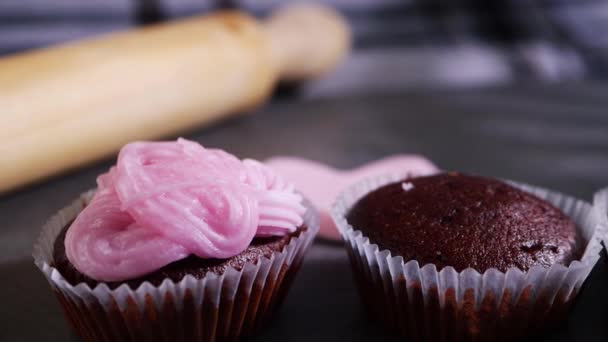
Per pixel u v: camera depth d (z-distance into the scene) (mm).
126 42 309
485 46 495
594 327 217
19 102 267
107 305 196
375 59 482
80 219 199
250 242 206
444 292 202
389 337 216
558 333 215
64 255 205
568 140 336
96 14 415
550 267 200
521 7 498
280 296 218
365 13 481
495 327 206
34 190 285
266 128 351
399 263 205
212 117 333
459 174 237
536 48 491
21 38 398
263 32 357
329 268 241
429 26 491
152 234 195
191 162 205
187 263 198
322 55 384
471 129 350
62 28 407
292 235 214
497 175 303
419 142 336
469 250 206
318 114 370
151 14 430
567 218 226
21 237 257
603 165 311
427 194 223
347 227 221
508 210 217
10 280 235
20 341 213
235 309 205
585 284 220
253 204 204
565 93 399
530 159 317
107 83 288
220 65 322
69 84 279
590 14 493
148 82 299
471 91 406
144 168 202
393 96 401
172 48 313
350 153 325
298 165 283
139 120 298
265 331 217
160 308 197
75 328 211
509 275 198
